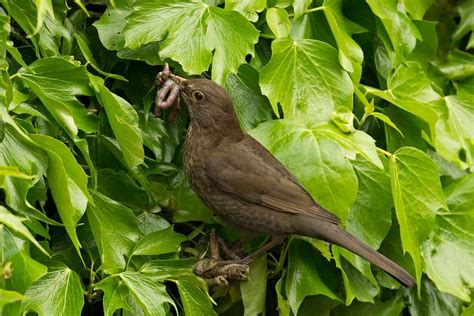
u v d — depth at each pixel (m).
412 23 8.24
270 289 7.95
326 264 7.86
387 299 8.24
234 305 7.82
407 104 7.66
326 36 7.83
